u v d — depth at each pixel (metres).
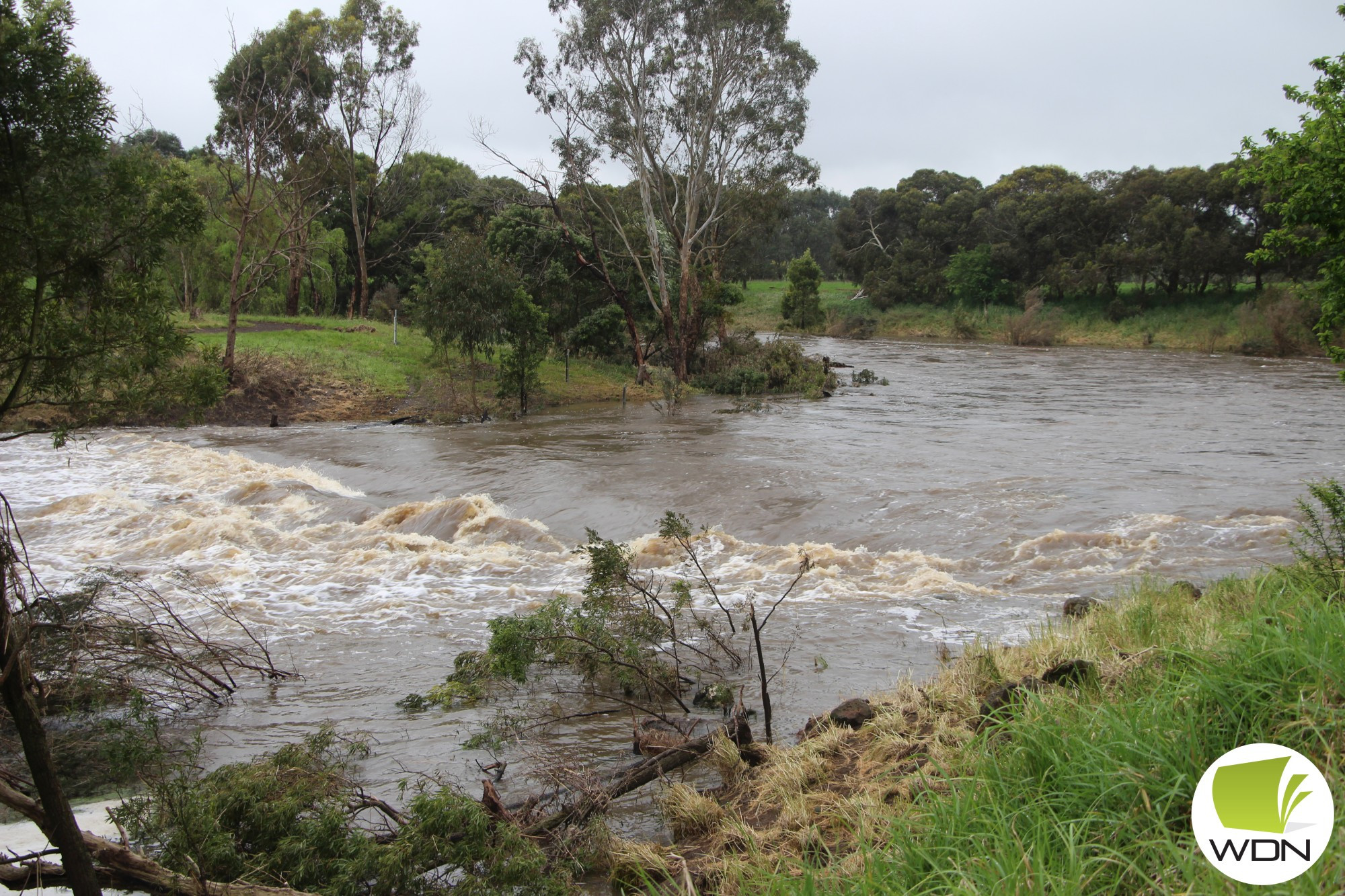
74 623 7.76
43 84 3.94
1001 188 92.25
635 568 13.13
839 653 9.05
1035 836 3.72
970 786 4.41
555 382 37.59
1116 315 73.62
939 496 15.45
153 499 18.47
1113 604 9.42
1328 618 4.86
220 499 18.50
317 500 17.92
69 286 4.18
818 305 89.62
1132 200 75.06
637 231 45.19
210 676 8.39
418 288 31.70
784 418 29.39
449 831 4.93
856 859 4.34
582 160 39.78
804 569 10.48
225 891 4.57
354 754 6.98
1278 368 48.12
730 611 10.87
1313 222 9.45
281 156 44.00
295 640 10.29
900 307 91.12
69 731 7.21
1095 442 22.39
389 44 51.41
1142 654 5.80
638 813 5.98
